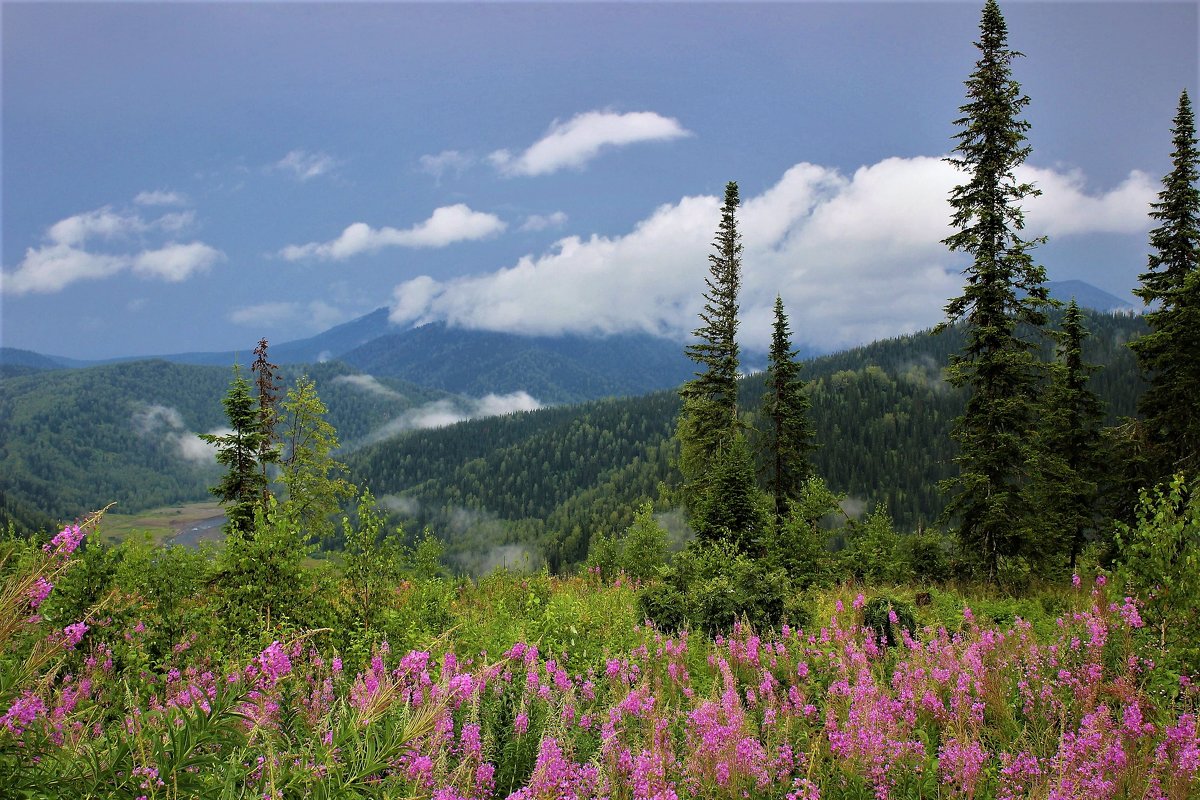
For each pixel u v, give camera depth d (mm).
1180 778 4738
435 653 7668
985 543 19125
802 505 19188
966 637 8914
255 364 29047
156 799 2414
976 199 19547
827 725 5816
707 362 30078
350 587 9656
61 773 2449
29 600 2709
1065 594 13805
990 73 19469
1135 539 8375
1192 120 22703
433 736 4152
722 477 21844
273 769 2668
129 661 6969
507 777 5047
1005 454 18922
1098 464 26703
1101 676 6590
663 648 8922
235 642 8016
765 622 10859
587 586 18453
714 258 30203
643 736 5637
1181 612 7316
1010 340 19141
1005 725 6211
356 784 2693
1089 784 4656
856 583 17219
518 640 9008
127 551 9258
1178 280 22750
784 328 29156
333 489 28953
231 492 28031
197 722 2643
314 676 6000
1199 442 21250
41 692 2775
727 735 5359
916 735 6105
